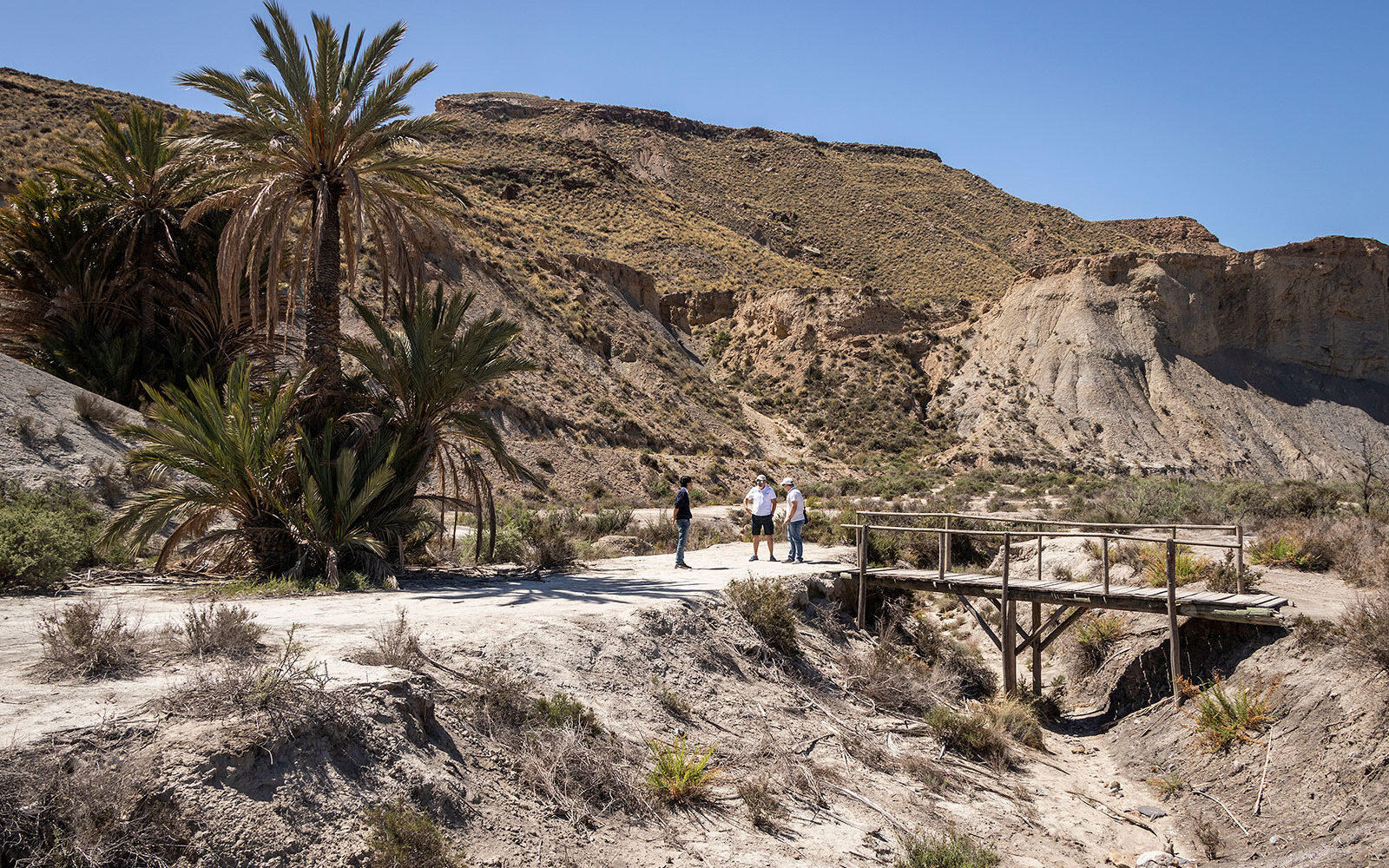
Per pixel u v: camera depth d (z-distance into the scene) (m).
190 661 6.50
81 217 23.08
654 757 7.39
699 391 69.19
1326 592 12.88
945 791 8.70
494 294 56.12
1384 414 70.56
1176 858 7.84
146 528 12.09
